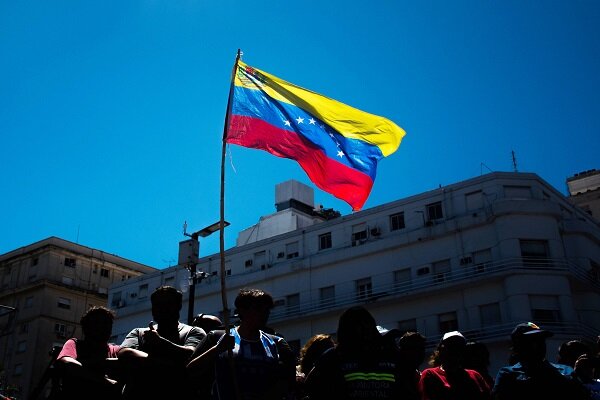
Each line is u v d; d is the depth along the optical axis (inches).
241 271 1891.0
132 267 2588.6
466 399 254.2
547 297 1385.3
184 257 810.8
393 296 1540.4
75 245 2432.3
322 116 345.4
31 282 2315.5
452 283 1469.0
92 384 202.7
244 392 195.5
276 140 329.4
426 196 1617.9
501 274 1406.3
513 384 233.1
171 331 217.6
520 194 1519.4
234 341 198.4
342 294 1642.5
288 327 1704.0
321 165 337.1
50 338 2201.0
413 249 1571.1
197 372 189.6
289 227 1979.6
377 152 350.9
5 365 2204.7
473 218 1496.1
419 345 274.8
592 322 1465.3
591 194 2135.8
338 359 200.2
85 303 2359.7
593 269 1521.9
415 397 199.8
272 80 343.6
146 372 198.2
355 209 341.1
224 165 280.4
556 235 1450.5
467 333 1423.5
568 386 231.8
